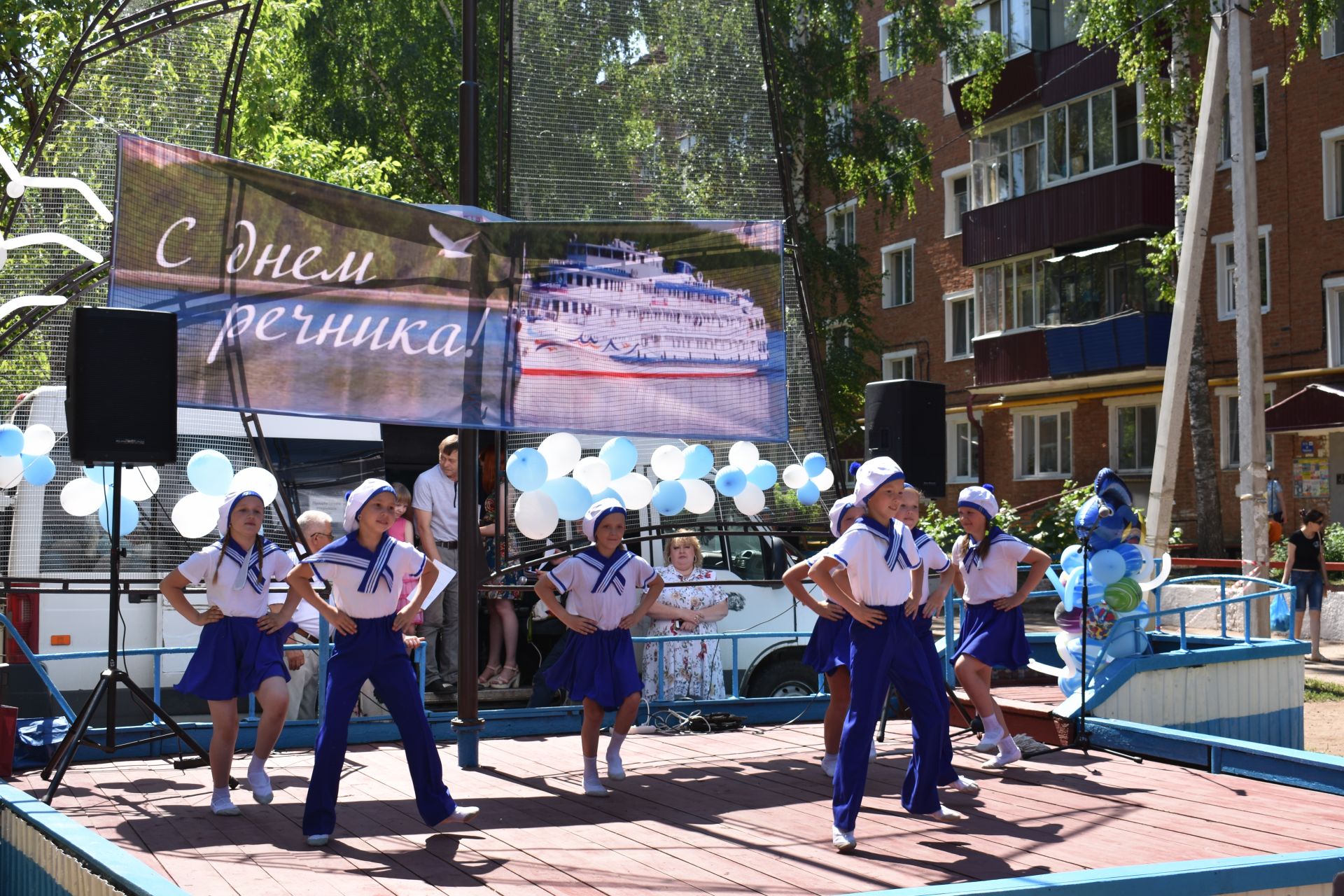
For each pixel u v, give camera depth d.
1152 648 9.45
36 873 4.88
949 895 4.13
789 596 9.20
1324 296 21.44
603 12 9.34
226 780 5.95
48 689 7.90
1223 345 22.97
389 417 7.28
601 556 6.48
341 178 16.59
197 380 6.86
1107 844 5.21
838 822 5.16
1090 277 24.05
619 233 8.05
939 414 8.39
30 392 8.06
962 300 28.77
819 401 9.68
